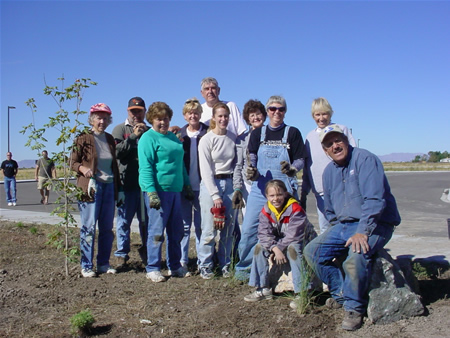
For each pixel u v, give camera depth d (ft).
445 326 12.87
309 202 59.41
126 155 20.30
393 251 21.54
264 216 15.64
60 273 19.40
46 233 30.04
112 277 19.01
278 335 12.70
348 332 12.94
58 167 18.70
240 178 18.29
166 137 18.42
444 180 111.45
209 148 18.17
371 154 14.03
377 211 13.30
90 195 18.51
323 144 14.32
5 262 21.99
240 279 17.83
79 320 13.03
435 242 23.88
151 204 17.62
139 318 14.23
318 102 17.60
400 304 13.43
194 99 19.74
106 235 19.61
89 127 18.69
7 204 57.36
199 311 14.70
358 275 13.28
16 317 14.57
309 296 14.93
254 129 17.67
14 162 55.31
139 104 20.97
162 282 18.17
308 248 14.55
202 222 18.49
